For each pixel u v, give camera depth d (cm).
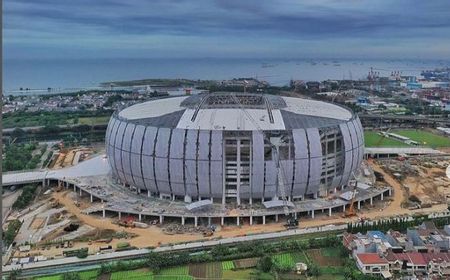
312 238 18488
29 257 17012
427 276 15375
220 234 19288
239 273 15888
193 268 16238
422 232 18012
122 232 19412
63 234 19212
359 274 15400
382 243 16962
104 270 15900
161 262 16175
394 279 15150
